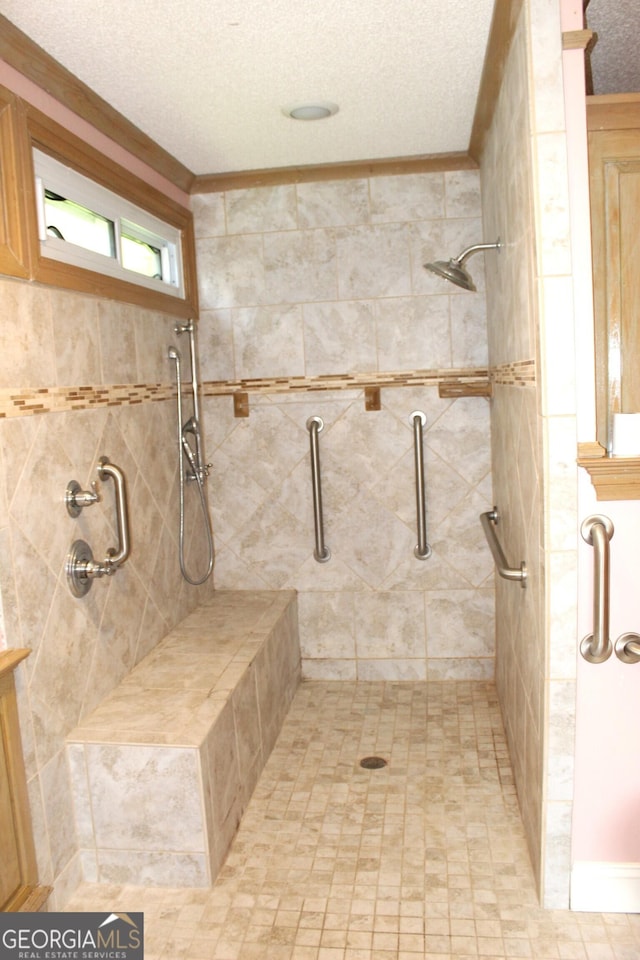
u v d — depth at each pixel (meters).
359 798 2.46
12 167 1.90
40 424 1.99
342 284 3.21
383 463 3.27
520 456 2.15
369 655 3.38
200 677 2.46
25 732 1.87
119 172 2.53
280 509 3.36
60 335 2.12
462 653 3.33
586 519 1.76
